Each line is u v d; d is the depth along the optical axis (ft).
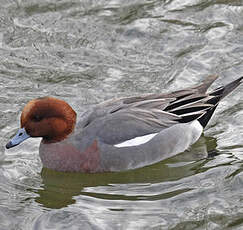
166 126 46.06
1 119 49.93
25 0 63.77
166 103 46.65
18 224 39.17
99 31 60.13
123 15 61.77
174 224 38.22
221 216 38.75
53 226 38.86
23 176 44.60
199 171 44.34
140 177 44.70
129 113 45.52
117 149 44.55
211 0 62.95
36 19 61.98
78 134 44.93
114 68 55.98
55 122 44.34
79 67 56.29
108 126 44.80
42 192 42.83
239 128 48.55
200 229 37.68
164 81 54.08
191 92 47.62
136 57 57.16
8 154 46.91
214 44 57.82
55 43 59.16
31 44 59.21
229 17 60.75
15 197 42.14
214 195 41.04
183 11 61.98
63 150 44.65
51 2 63.77
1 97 52.70
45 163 45.37
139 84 53.83
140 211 39.93
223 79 53.83
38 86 54.13
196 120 47.93
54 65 56.65
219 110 50.67
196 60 56.18
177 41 58.54
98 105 46.65
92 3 63.67
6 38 60.03
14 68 56.39
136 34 59.57
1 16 62.34
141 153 45.19
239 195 40.78
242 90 52.54
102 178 44.83
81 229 38.32
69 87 53.93
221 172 43.73
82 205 41.09
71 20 61.57
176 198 41.16
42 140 45.62
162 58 56.85
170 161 46.21
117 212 39.96
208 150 46.65
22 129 44.37
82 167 44.65
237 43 57.67
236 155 45.55
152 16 61.52
